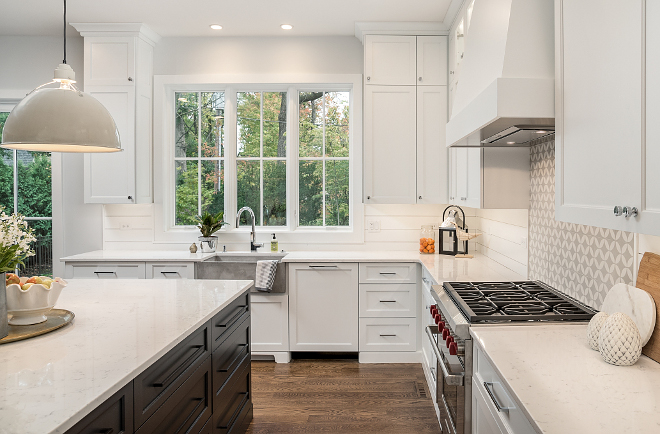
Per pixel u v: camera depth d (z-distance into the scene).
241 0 3.23
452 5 3.26
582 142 1.36
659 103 0.98
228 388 2.15
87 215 4.04
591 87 1.30
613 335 1.29
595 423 0.95
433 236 3.80
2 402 0.99
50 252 4.06
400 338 3.48
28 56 3.98
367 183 3.70
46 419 0.92
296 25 3.71
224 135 4.09
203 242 3.87
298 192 4.11
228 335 2.15
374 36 3.67
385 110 3.68
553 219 2.28
